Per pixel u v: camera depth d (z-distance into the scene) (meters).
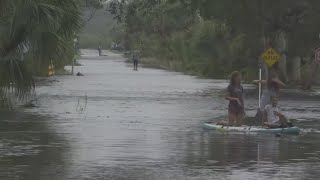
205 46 142.12
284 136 50.22
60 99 86.88
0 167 34.91
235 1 111.19
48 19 61.88
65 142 45.12
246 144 45.12
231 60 142.50
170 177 32.34
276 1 108.88
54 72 154.88
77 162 36.66
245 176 32.75
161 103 83.19
